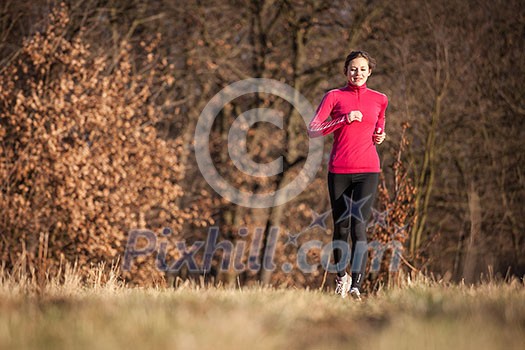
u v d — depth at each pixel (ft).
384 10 116.57
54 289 36.96
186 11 115.85
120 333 20.67
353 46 116.47
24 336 20.67
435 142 112.47
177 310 24.81
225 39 120.06
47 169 88.48
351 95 37.65
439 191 114.42
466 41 114.52
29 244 90.79
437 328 21.57
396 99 112.16
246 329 21.20
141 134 95.55
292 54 121.39
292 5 119.34
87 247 89.56
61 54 92.63
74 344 19.52
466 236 113.60
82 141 89.97
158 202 99.14
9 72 95.14
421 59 114.01
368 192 37.17
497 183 116.78
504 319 23.27
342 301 31.71
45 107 88.89
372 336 21.17
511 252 116.06
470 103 114.83
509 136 116.57
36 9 102.27
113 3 110.22
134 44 112.47
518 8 116.26
